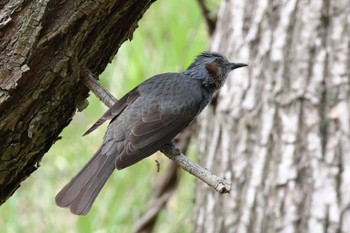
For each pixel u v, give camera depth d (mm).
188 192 14570
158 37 13461
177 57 13219
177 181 14055
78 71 6789
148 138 7875
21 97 6520
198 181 12648
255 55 12016
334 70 11328
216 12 13766
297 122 11359
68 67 6660
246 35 12211
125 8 6633
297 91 11414
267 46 11859
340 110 11211
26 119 6660
